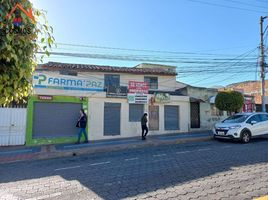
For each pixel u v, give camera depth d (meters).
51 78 15.38
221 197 4.99
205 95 22.14
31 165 9.44
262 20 18.30
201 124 21.62
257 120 14.49
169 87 23.25
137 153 11.08
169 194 5.29
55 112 15.47
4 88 2.61
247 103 24.69
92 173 7.52
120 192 5.57
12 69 2.57
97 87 16.83
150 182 6.24
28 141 14.45
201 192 5.34
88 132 16.31
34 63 2.92
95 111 16.69
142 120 16.06
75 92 16.06
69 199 5.30
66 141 15.48
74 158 10.69
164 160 9.04
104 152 12.25
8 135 14.14
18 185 6.59
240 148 11.42
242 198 4.90
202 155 9.72
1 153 12.07
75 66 20.16
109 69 20.89
